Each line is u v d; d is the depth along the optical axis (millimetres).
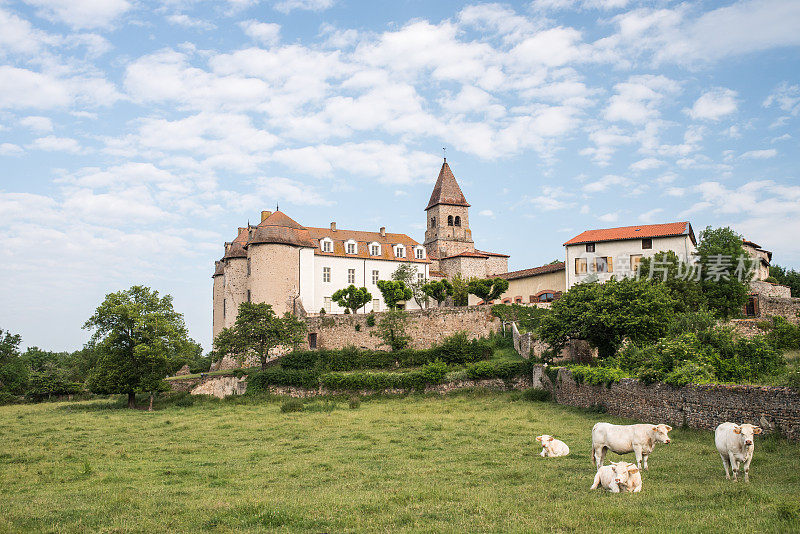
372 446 28344
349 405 47812
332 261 77375
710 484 16594
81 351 106438
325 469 22750
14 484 21266
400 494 16875
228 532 13445
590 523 12906
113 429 37906
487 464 22375
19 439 34375
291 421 39719
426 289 75250
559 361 49500
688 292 53312
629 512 13594
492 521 13578
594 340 44094
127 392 53500
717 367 30500
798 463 18562
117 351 54875
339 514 14859
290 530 13500
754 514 13016
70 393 72438
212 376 61844
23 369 81500
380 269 80375
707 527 12188
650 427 18859
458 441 28547
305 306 73375
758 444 21703
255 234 72562
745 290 55781
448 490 17531
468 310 61688
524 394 45625
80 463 25484
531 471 20438
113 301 55125
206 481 21000
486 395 48656
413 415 40219
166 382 55000
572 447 25484
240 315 60812
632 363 37500
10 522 14828
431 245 96938
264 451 27625
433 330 62312
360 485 19125
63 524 14602
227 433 34781
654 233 64125
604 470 16922
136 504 16922
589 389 37094
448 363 55625
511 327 59031
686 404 26875
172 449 29016
